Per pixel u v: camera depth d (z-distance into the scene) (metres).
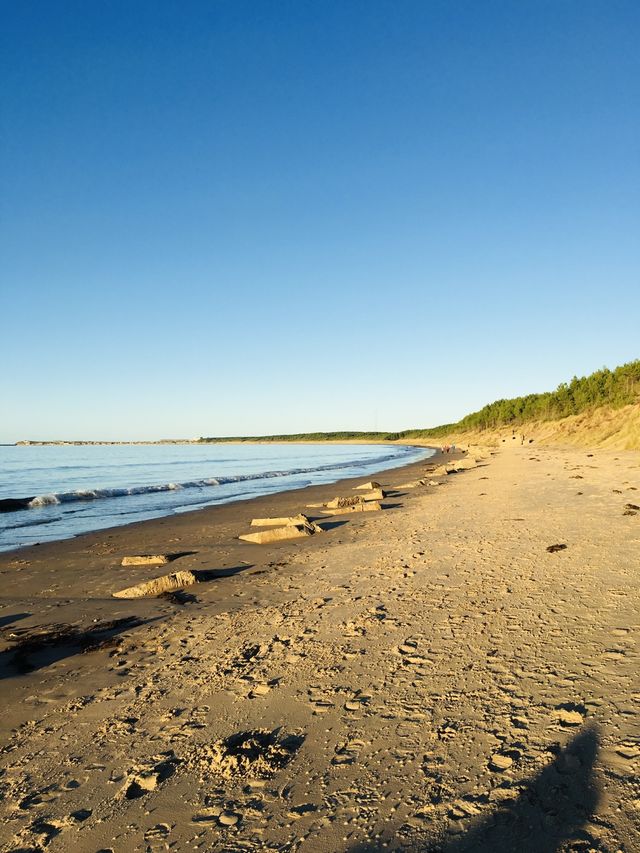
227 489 32.12
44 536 16.50
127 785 3.79
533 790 3.25
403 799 3.31
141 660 6.23
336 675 5.25
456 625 6.31
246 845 3.07
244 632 6.86
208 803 3.50
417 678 4.98
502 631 5.96
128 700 5.18
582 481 21.09
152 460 75.44
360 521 16.23
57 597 9.40
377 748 3.90
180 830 3.26
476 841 2.89
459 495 20.69
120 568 11.54
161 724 4.63
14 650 6.86
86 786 3.83
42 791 3.82
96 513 22.03
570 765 3.45
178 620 7.65
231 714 4.67
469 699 4.48
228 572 10.59
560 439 57.84
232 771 3.81
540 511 14.49
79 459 78.19
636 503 14.38
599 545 9.79
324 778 3.62
